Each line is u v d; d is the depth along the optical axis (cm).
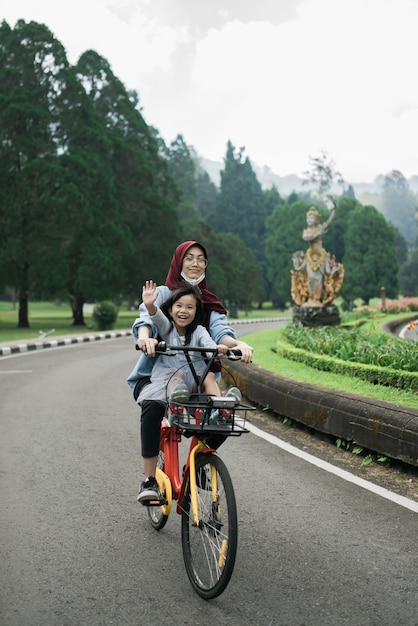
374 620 362
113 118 5225
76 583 412
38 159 4050
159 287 496
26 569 433
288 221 9669
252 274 8062
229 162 11694
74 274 4362
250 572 428
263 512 550
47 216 4088
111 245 4503
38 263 4072
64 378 1455
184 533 425
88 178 4194
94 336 3100
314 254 2603
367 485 627
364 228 8769
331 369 1271
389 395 952
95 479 650
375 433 695
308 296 2627
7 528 511
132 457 739
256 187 12525
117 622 362
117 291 4984
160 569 435
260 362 1419
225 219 11419
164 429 466
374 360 1277
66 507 563
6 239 4181
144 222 5053
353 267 8781
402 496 591
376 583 410
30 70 4366
